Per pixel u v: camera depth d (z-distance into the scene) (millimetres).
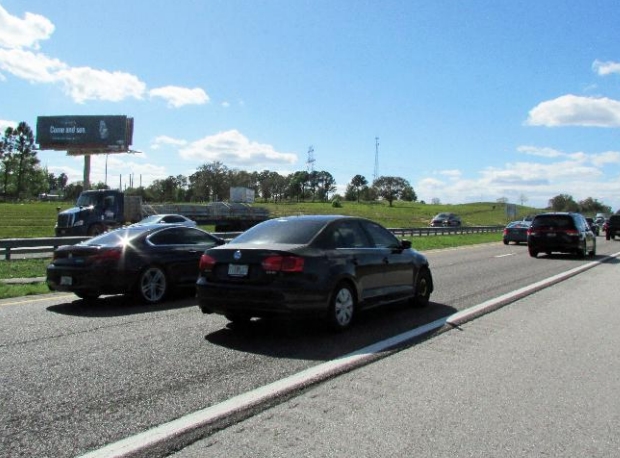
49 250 17797
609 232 39188
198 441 3857
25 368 5617
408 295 9055
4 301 10117
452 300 10312
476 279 13758
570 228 20781
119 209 26688
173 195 129875
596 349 6617
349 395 4848
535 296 10938
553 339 7125
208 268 7379
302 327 7746
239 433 4000
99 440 3863
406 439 3926
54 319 8305
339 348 6543
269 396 4785
